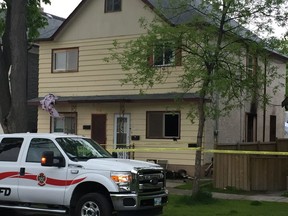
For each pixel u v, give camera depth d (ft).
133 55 42.80
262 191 48.98
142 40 42.27
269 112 78.07
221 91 41.88
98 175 29.53
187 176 59.16
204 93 42.27
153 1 65.16
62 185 30.60
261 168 49.37
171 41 41.57
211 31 41.09
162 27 41.47
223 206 39.63
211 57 40.45
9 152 33.58
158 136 62.59
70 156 31.24
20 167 32.42
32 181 31.78
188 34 40.78
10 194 32.48
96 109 67.46
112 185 28.99
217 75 40.29
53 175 30.99
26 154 32.76
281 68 79.15
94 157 32.53
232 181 49.85
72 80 70.13
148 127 63.46
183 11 43.34
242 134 69.87
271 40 42.04
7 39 50.55
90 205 29.60
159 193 31.32
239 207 39.09
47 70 72.33
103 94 67.26
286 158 50.37
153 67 43.50
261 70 43.34
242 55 42.78
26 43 48.67
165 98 58.95
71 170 30.48
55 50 71.82
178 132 61.00
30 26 57.41
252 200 43.09
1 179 33.04
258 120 74.74
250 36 42.24
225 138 64.59
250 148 57.00
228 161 50.08
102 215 29.01
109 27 67.26
